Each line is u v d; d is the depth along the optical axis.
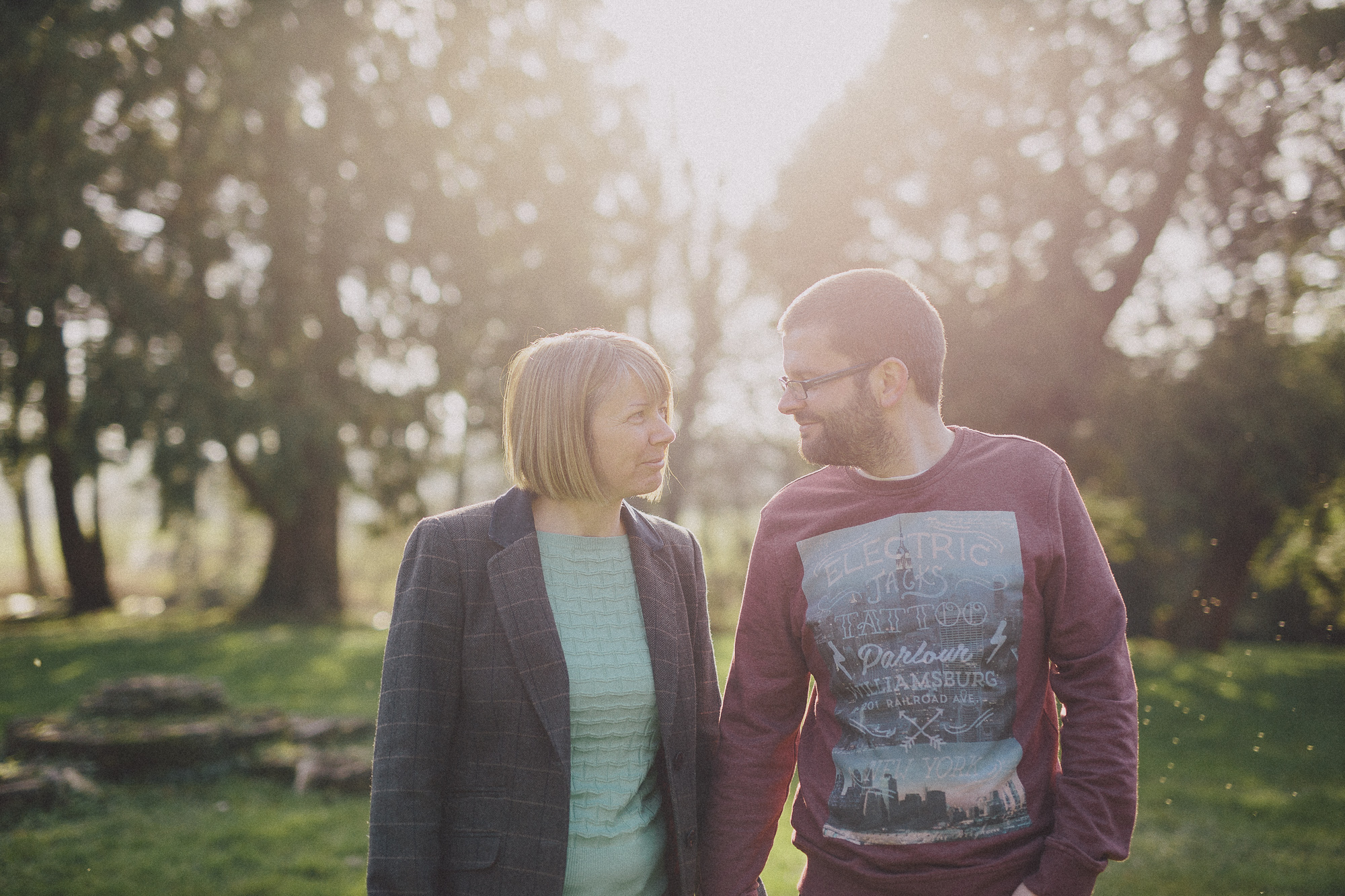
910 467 1.82
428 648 1.69
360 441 16.78
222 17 15.66
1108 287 14.98
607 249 20.02
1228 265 14.55
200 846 4.82
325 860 4.63
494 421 17.27
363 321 16.75
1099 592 1.70
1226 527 15.20
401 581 1.77
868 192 16.05
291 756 6.30
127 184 14.93
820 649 1.81
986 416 14.01
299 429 14.81
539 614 1.75
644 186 20.19
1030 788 1.69
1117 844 1.59
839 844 1.71
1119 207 14.96
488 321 16.86
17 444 17.20
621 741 1.82
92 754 5.99
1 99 13.96
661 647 1.86
